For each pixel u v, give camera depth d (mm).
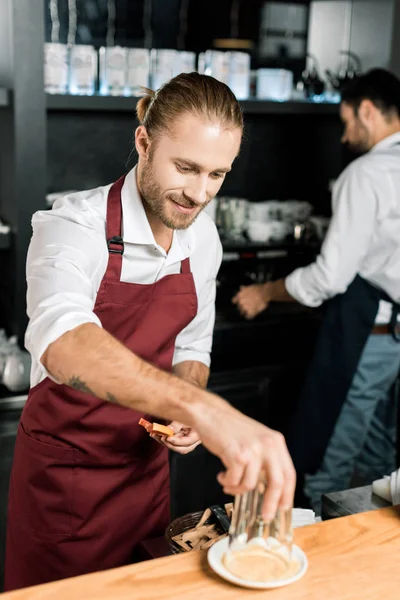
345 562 1139
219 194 3410
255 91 3164
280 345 3146
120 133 3168
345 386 2688
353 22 3242
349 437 2807
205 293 1810
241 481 996
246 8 3275
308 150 3516
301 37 3393
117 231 1552
